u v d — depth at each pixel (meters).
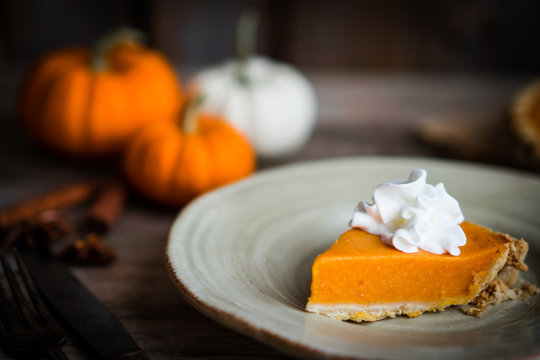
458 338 0.40
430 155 0.68
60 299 0.44
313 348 0.37
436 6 0.87
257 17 0.86
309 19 0.87
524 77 0.89
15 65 0.83
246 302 0.41
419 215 0.45
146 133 0.58
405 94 0.83
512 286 0.46
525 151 0.61
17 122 0.73
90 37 0.84
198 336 0.43
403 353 0.38
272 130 0.64
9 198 0.58
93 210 0.54
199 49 0.87
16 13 0.82
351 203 0.53
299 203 0.52
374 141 0.70
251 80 0.65
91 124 0.62
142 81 0.63
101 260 0.50
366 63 0.90
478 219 0.51
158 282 0.48
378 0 0.87
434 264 0.44
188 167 0.56
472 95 0.83
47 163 0.65
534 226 0.50
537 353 0.38
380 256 0.43
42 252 0.50
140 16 0.84
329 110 0.78
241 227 0.49
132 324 0.44
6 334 0.41
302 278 0.46
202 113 0.64
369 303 0.44
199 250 0.45
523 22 0.88
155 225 0.55
